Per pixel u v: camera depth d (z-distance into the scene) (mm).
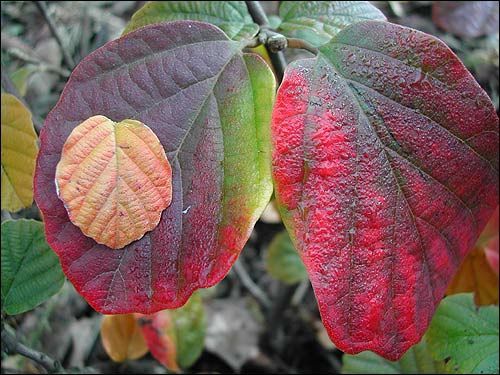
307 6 178
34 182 132
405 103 141
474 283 226
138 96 138
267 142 138
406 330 140
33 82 343
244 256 388
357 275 134
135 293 136
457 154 145
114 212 133
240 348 335
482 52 291
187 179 138
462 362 202
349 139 135
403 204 140
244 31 159
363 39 141
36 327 301
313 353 340
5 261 193
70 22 350
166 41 141
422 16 312
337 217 133
